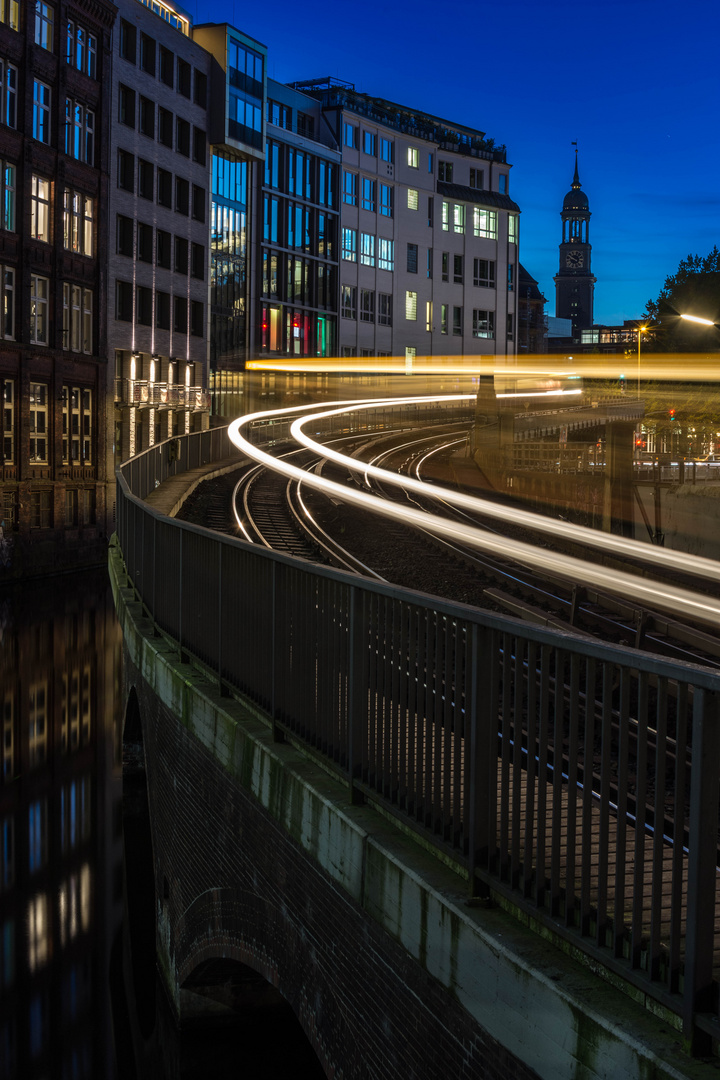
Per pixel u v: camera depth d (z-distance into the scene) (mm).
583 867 3379
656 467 39094
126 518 14820
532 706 3709
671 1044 2877
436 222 92125
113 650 27656
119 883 13969
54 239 45750
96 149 49812
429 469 46938
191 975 8648
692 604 19812
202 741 7723
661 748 3061
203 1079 8711
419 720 4496
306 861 5461
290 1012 9055
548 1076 3244
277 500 34250
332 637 5543
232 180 67125
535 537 29453
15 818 16078
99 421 50125
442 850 4223
